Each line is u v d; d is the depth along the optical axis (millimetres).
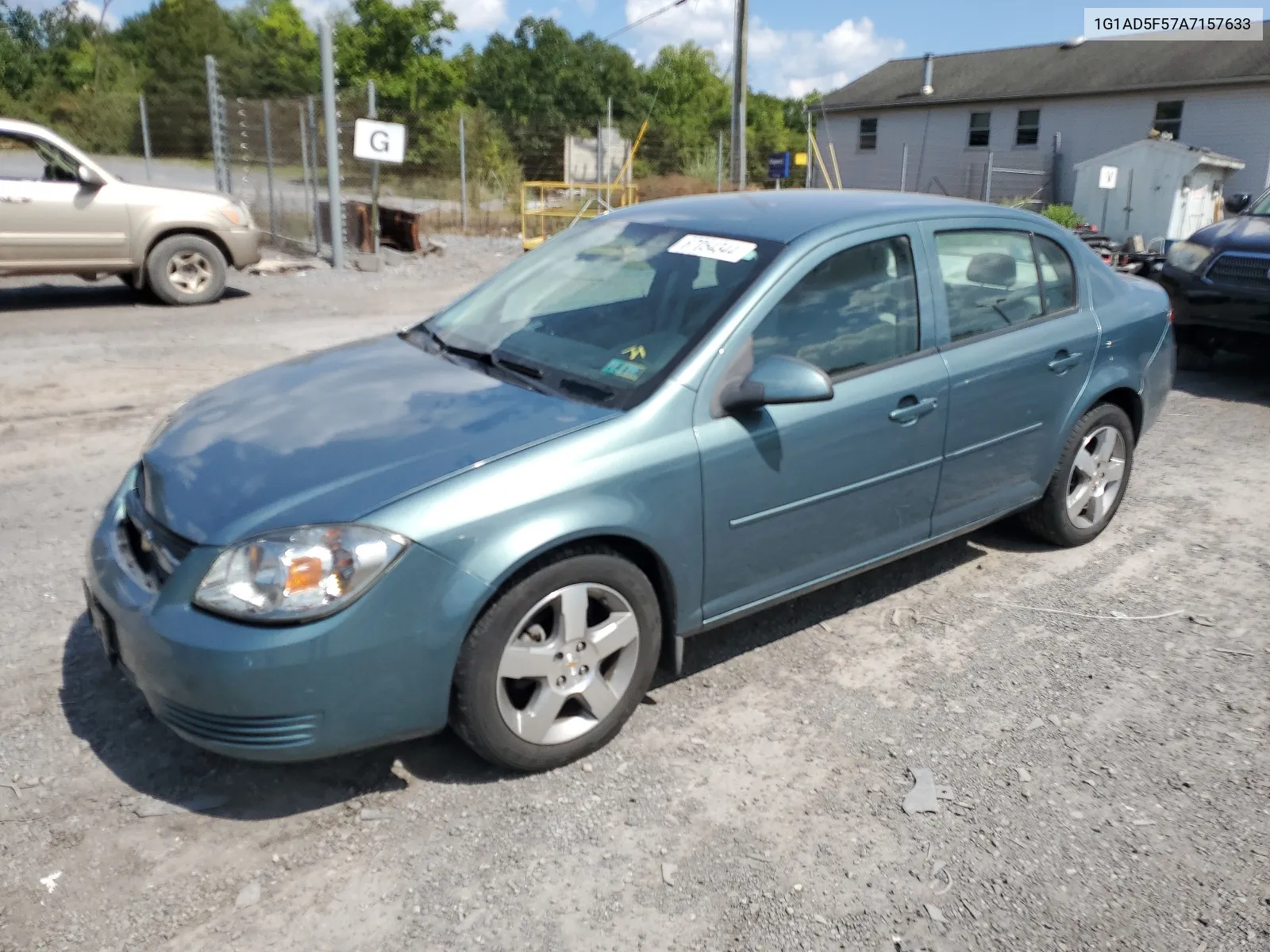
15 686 3514
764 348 3441
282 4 58594
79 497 5312
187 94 47312
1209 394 7992
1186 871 2781
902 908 2633
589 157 21922
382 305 11781
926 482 3980
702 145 41344
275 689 2648
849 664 3848
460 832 2877
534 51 55438
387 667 2752
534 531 2877
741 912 2605
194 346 9039
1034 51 33938
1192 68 28766
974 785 3133
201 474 3021
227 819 2904
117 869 2697
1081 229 15305
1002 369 4129
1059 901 2664
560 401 3305
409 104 46188
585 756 3229
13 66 41906
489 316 4043
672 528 3203
